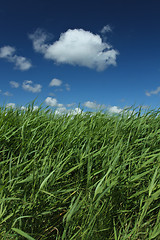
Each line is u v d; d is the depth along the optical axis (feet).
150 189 4.75
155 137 7.47
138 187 6.06
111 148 6.98
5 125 7.96
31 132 8.09
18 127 8.34
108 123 8.59
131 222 5.41
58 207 5.48
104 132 8.03
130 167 6.35
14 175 5.72
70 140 7.27
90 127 8.30
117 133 7.71
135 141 7.04
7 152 7.31
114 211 5.30
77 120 8.93
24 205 4.85
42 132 8.12
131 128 8.08
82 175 6.30
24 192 5.24
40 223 5.12
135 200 5.60
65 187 6.07
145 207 4.89
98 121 9.32
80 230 4.78
